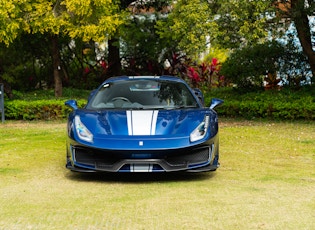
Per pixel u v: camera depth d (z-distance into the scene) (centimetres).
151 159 660
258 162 835
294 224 488
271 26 1405
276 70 1702
